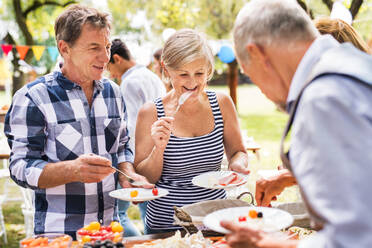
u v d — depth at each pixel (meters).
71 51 1.92
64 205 1.96
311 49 1.11
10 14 12.19
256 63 1.20
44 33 11.88
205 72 2.06
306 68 1.09
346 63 0.99
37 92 1.92
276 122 13.98
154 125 2.04
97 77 1.96
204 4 11.51
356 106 0.92
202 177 2.03
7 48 5.09
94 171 1.78
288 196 4.89
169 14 10.83
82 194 1.98
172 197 2.12
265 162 7.69
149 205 2.21
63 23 1.90
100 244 1.49
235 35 1.23
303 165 0.95
